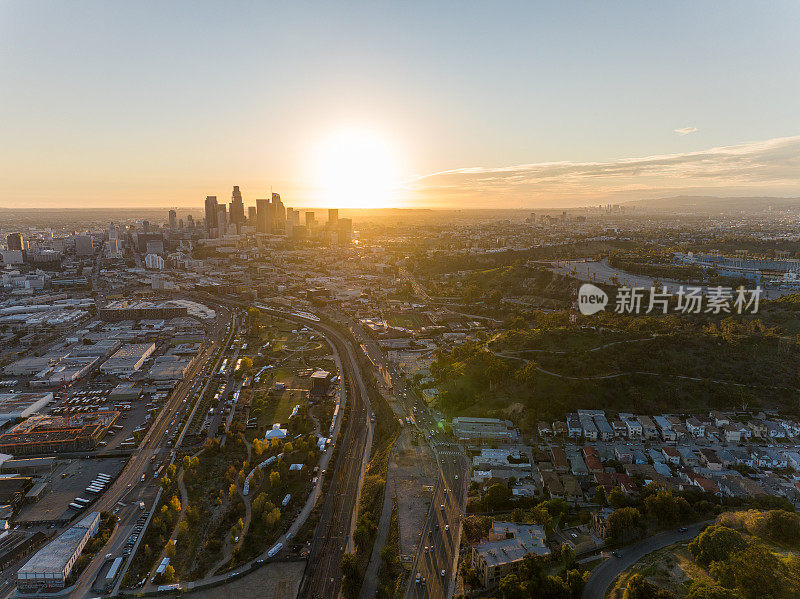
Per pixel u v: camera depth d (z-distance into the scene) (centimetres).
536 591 18050
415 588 18975
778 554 19112
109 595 19412
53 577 19675
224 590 19600
